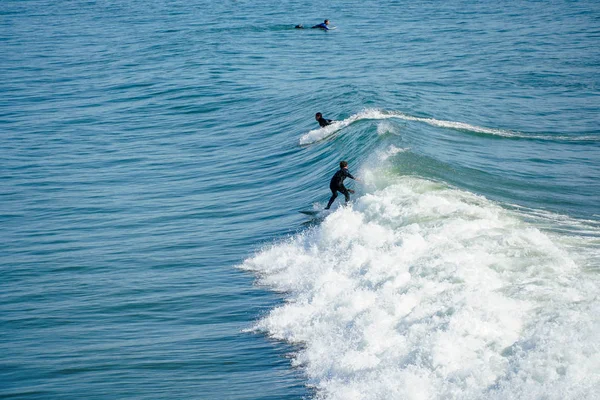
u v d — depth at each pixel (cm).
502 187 6981
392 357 3769
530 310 3784
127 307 5416
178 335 4834
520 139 9438
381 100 11656
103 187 9044
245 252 6406
